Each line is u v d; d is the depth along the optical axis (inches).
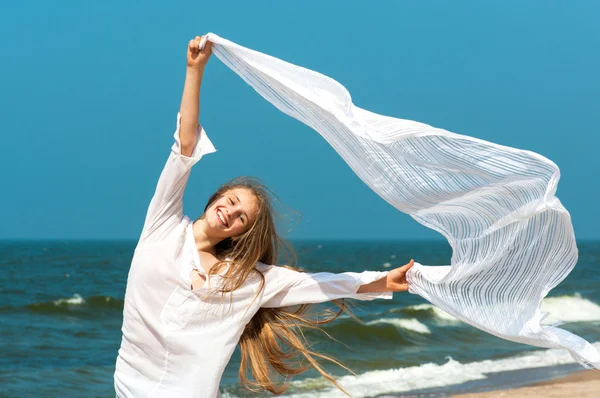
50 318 824.9
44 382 469.1
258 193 163.2
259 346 170.4
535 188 138.0
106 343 662.5
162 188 156.9
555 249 143.7
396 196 147.3
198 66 156.3
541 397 380.5
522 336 148.4
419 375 460.1
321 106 146.4
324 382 433.4
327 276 165.3
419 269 160.2
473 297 153.1
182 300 155.0
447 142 139.4
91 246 4692.4
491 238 147.0
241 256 162.9
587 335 674.2
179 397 154.1
